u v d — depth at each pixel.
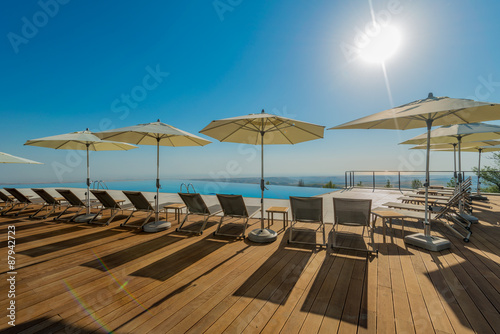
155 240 3.78
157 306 1.93
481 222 4.90
